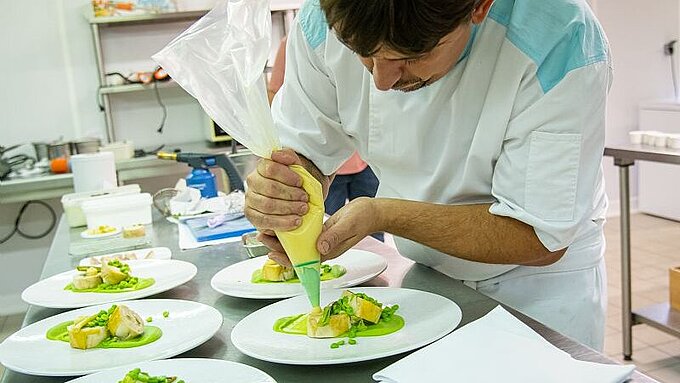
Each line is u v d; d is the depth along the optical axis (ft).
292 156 3.26
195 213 6.79
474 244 3.46
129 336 3.29
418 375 2.56
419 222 3.46
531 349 2.65
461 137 3.81
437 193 4.07
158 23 12.35
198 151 11.69
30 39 11.93
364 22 2.50
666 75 15.96
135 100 12.52
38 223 12.35
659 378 8.27
